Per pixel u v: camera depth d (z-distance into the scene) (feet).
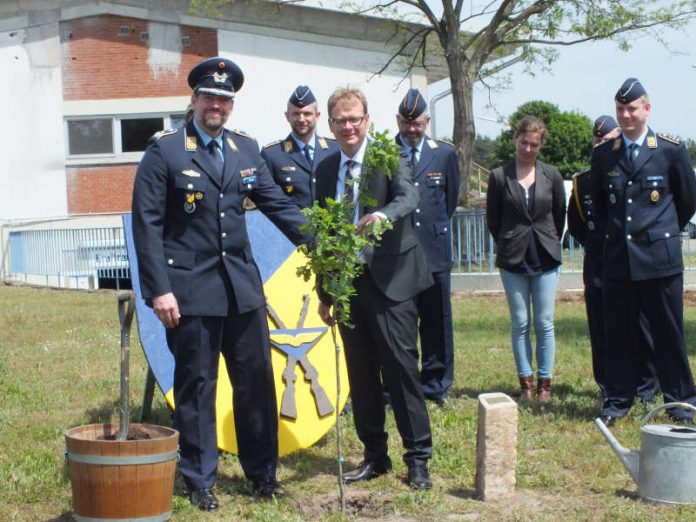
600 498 17.58
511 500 17.48
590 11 73.15
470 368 30.66
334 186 18.37
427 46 83.87
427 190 25.27
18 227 75.61
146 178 17.29
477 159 162.81
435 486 18.25
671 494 16.84
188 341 17.38
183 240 17.49
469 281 58.59
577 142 130.52
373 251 17.79
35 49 78.43
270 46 79.36
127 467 14.89
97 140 78.74
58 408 25.27
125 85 78.23
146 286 17.10
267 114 79.61
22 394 26.91
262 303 18.02
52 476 18.89
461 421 23.02
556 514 16.67
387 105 83.35
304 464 20.01
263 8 78.18
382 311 17.79
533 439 21.47
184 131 17.71
